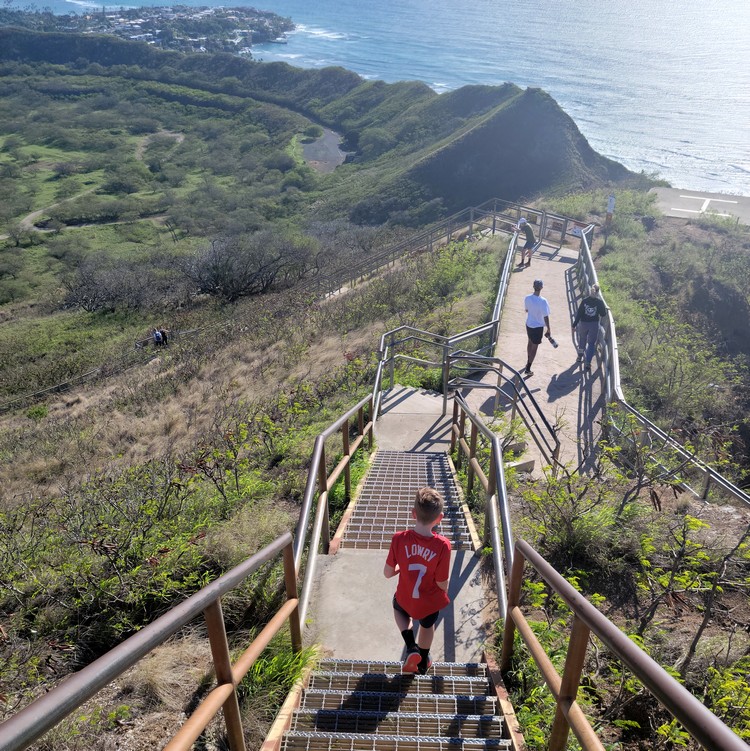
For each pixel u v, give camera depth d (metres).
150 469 9.26
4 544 6.80
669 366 13.41
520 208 26.86
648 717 3.89
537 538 6.04
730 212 30.69
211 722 3.64
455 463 9.11
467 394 12.48
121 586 5.18
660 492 7.86
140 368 22.47
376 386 11.09
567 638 4.57
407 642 3.95
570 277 19.39
